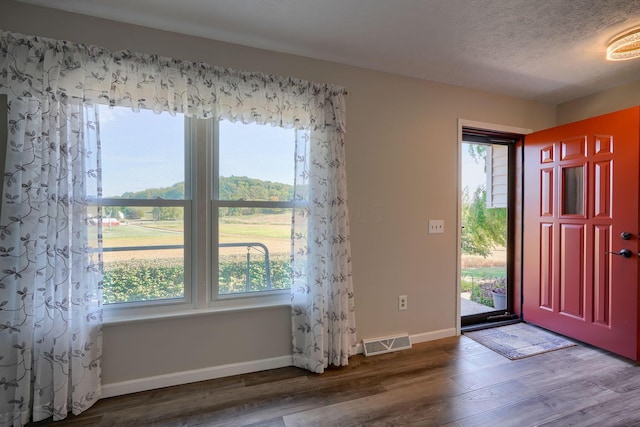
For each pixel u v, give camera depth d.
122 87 1.73
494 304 3.35
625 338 2.26
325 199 2.17
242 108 1.98
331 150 2.21
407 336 2.54
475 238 3.43
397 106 2.50
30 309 1.56
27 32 1.65
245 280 2.15
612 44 2.00
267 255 2.20
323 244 2.16
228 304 2.10
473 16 1.73
